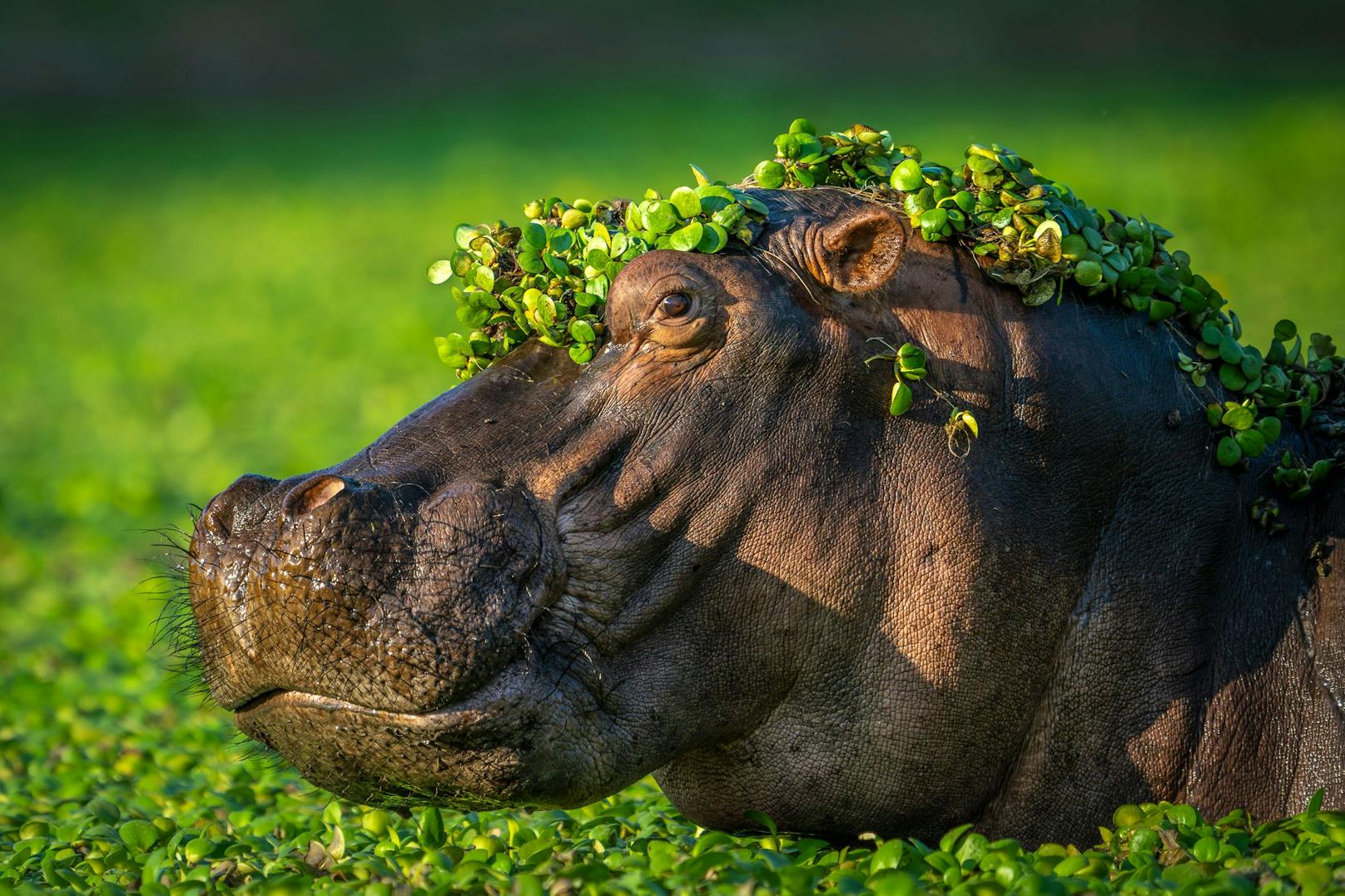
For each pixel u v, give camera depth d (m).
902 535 13.55
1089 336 14.52
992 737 13.81
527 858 14.34
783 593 13.34
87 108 129.50
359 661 12.12
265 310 64.50
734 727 13.59
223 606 12.44
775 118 104.38
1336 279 48.81
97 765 20.58
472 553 12.31
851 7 137.25
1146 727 14.04
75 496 37.50
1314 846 12.91
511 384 13.71
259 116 127.00
